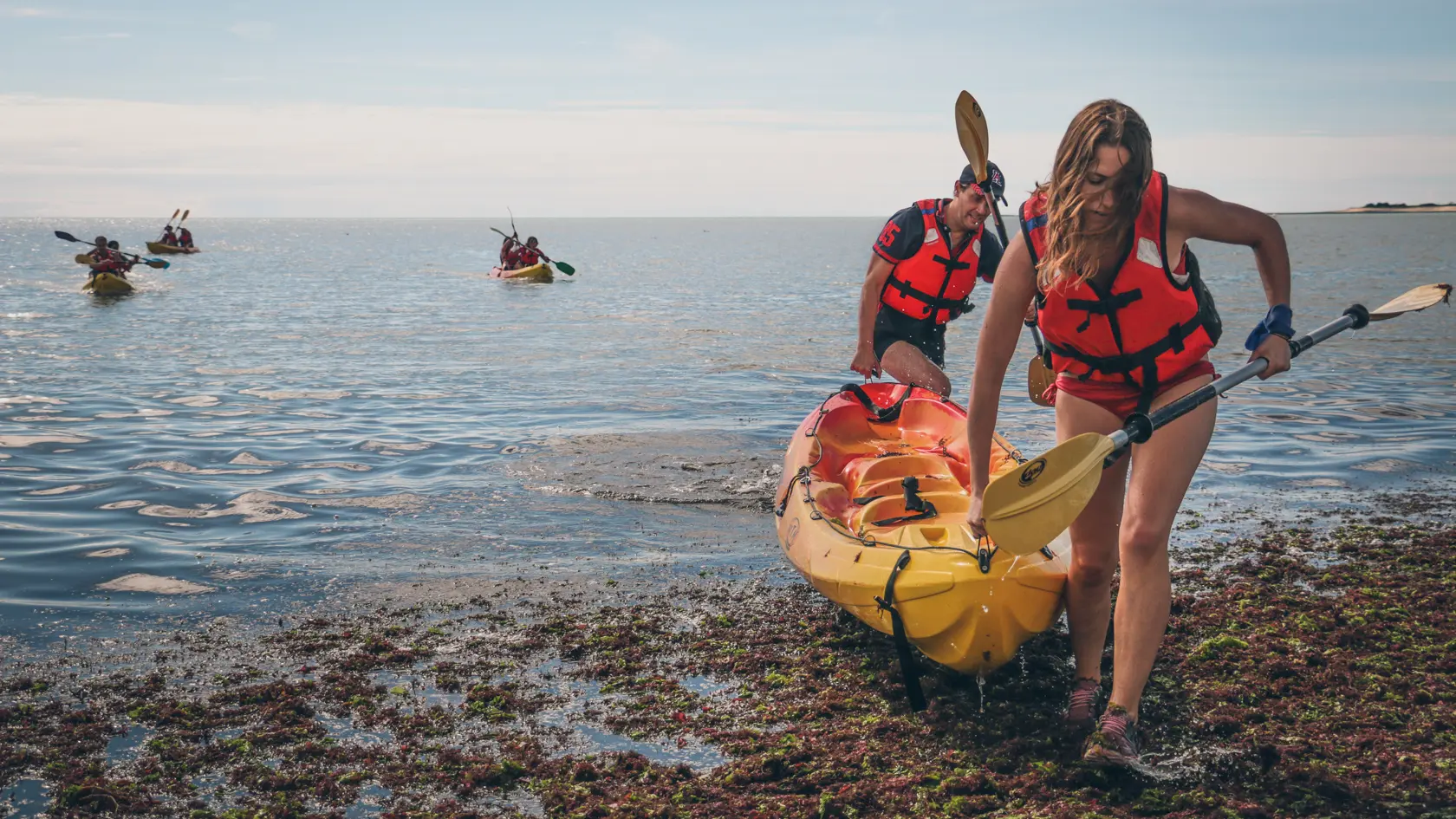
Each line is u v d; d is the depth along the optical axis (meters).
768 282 36.88
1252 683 4.19
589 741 3.84
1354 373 12.98
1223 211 3.16
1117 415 3.46
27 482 7.52
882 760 3.65
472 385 12.63
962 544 3.99
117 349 15.50
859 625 4.95
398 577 5.65
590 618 5.08
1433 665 4.28
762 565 5.88
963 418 5.84
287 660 4.56
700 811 3.34
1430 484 7.45
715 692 4.27
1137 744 3.49
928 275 6.35
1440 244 71.56
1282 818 3.18
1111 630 4.69
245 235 156.38
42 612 5.09
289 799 3.45
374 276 38.38
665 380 13.19
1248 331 19.00
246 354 15.26
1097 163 2.97
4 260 45.12
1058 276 3.12
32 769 3.62
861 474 5.35
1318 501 7.04
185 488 7.42
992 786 3.44
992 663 3.91
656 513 6.90
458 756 3.71
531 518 6.77
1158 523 3.31
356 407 10.97
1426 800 3.23
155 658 4.58
